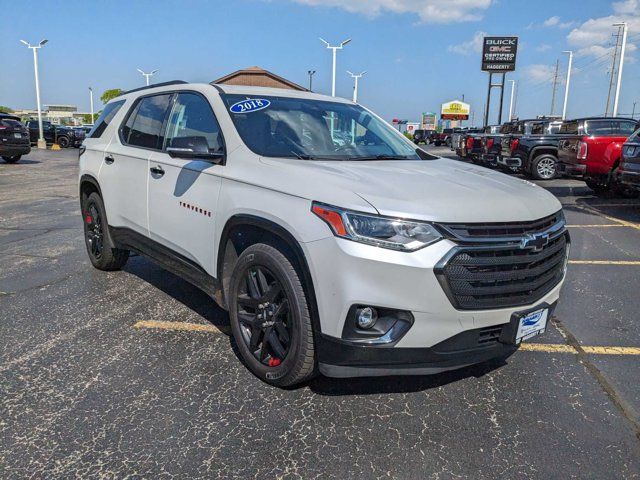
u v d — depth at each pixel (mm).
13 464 2512
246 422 2889
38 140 35938
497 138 18203
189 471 2490
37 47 34875
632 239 7449
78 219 8984
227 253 3531
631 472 2527
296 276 2990
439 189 2992
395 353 2754
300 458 2596
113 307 4582
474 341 2865
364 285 2680
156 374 3404
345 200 2768
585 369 3574
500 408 3074
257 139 3619
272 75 29594
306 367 3021
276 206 3049
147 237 4484
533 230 2930
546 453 2662
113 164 4926
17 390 3178
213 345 3846
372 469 2523
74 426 2826
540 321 3092
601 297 5008
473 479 2463
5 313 4410
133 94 5184
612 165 11016
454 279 2707
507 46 44156
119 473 2467
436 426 2883
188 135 4078
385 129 4539
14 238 7387
